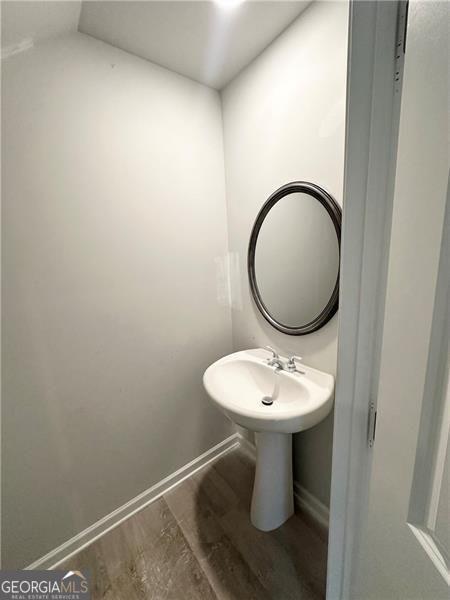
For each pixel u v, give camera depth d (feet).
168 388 4.54
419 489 1.20
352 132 1.34
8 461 3.17
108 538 3.96
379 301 1.42
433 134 1.00
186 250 4.42
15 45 2.67
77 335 3.50
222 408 3.18
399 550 1.34
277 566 3.50
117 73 3.41
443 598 1.09
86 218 3.38
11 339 3.04
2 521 3.22
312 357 3.79
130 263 3.84
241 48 3.55
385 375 1.34
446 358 1.06
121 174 3.59
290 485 4.04
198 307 4.74
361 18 1.24
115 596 3.31
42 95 2.91
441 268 1.03
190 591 3.30
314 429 3.97
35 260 3.09
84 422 3.70
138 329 4.05
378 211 1.37
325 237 3.31
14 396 3.13
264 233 4.12
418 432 1.17
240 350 5.22
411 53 1.06
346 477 1.71
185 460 4.95
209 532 3.98
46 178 3.05
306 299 3.70
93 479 3.89
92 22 2.97
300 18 3.08
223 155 4.66
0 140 2.73
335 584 1.94
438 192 1.00
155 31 3.16
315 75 3.05
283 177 3.69
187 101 4.10
